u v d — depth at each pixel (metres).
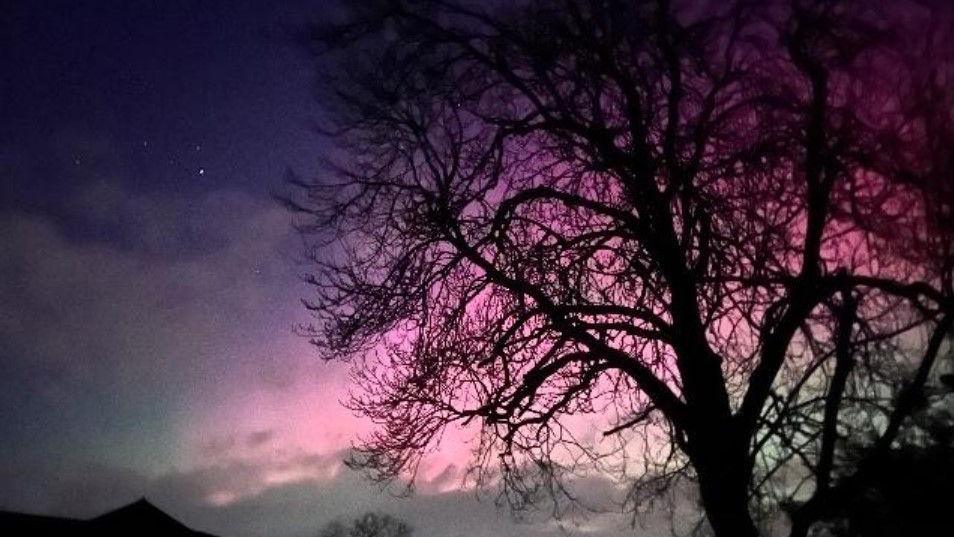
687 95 11.85
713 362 11.68
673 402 11.90
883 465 10.25
